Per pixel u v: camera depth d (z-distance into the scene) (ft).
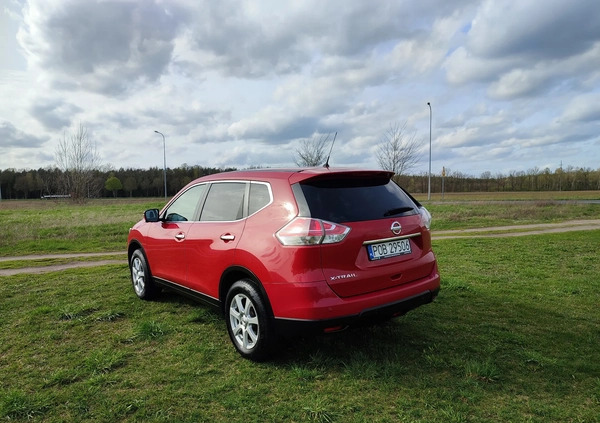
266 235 11.32
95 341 13.50
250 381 10.57
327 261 10.41
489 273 23.84
